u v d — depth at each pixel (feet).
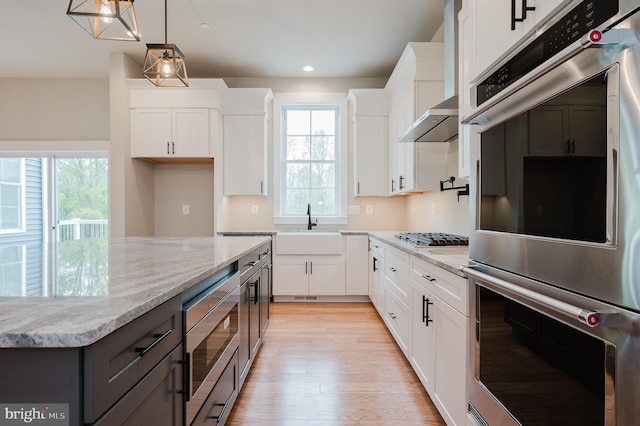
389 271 9.23
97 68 13.56
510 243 3.49
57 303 2.63
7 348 2.07
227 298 5.16
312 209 14.82
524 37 3.24
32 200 14.64
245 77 14.43
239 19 10.05
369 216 14.55
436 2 9.23
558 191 2.81
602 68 2.31
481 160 4.13
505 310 3.54
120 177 12.26
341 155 14.55
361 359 8.07
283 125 14.76
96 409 2.14
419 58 9.68
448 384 5.04
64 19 10.00
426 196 11.77
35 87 14.40
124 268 4.20
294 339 9.29
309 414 5.93
